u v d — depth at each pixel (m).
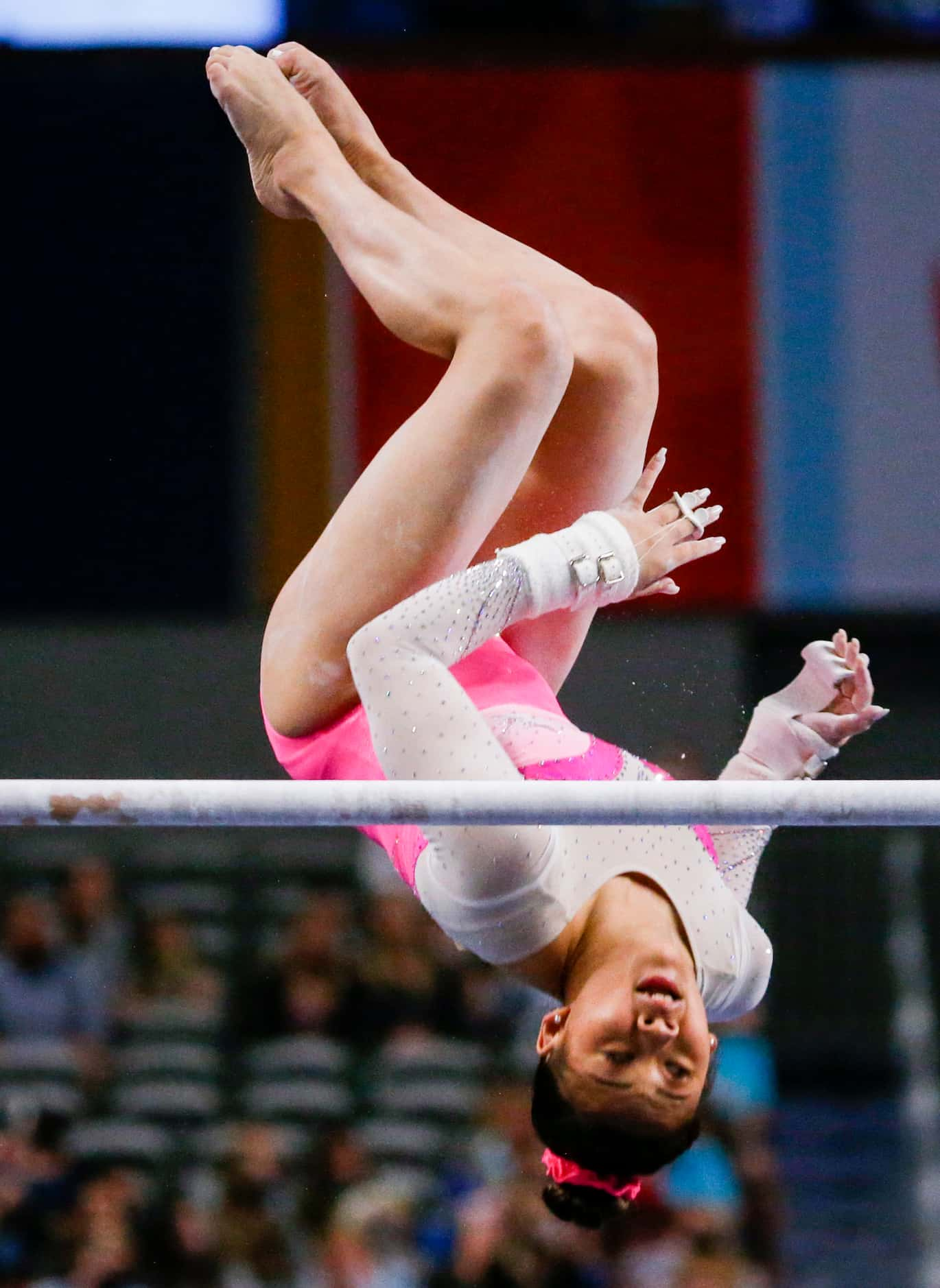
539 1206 22.06
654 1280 21.44
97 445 28.67
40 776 32.34
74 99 28.42
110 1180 22.36
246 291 28.30
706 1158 23.80
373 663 8.95
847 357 27.84
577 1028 9.05
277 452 28.34
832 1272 26.42
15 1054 25.73
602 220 27.59
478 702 9.78
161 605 28.59
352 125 11.40
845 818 7.93
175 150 28.39
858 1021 31.39
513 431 9.55
